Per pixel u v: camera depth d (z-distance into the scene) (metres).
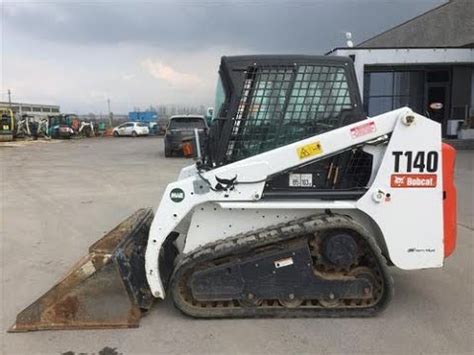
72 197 9.74
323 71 3.88
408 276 4.80
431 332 3.58
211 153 3.98
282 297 3.75
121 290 3.69
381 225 3.76
